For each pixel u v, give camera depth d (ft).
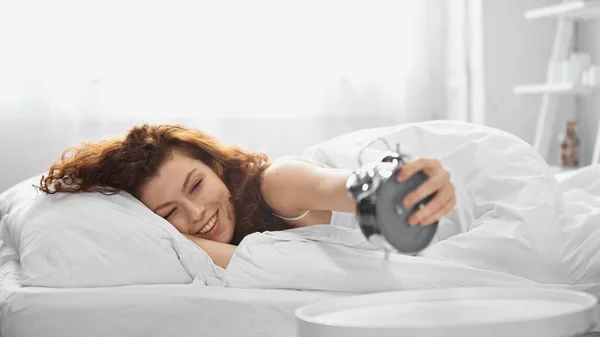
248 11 9.72
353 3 10.12
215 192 4.70
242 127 9.78
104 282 4.15
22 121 8.95
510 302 2.81
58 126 9.08
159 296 3.92
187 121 9.56
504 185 4.57
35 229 4.34
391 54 10.27
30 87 8.96
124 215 4.37
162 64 9.43
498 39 10.98
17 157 8.96
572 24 10.33
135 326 3.90
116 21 9.25
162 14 9.41
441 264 3.98
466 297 2.93
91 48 9.18
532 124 11.16
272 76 9.86
